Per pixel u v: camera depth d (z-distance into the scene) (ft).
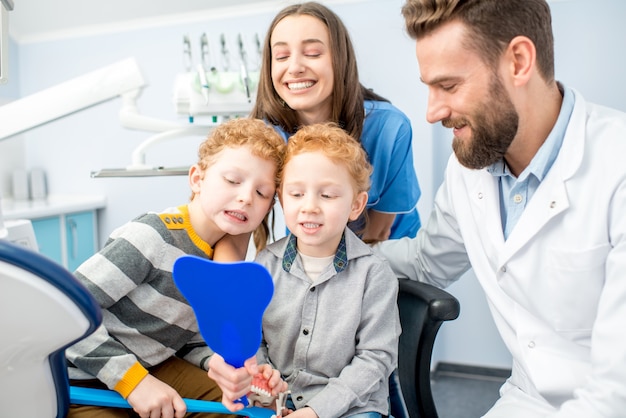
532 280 2.93
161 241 2.85
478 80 2.67
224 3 7.47
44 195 8.55
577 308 2.84
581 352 2.95
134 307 2.85
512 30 2.61
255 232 3.60
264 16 7.39
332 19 4.02
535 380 2.96
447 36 2.64
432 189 6.98
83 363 2.59
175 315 2.92
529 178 3.02
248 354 2.21
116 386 2.52
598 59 6.52
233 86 4.60
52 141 8.64
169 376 3.07
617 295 2.48
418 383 3.17
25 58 8.63
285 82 4.02
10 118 3.48
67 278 1.67
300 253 3.07
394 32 6.87
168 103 7.93
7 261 1.59
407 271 3.94
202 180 2.92
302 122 4.28
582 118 2.89
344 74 4.09
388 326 2.99
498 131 2.76
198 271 2.01
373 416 2.81
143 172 4.05
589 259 2.74
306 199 2.80
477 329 7.37
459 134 2.87
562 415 2.46
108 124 8.28
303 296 2.97
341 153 2.82
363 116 4.28
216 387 3.03
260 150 2.81
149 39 7.93
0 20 3.30
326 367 2.91
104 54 8.20
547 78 2.84
